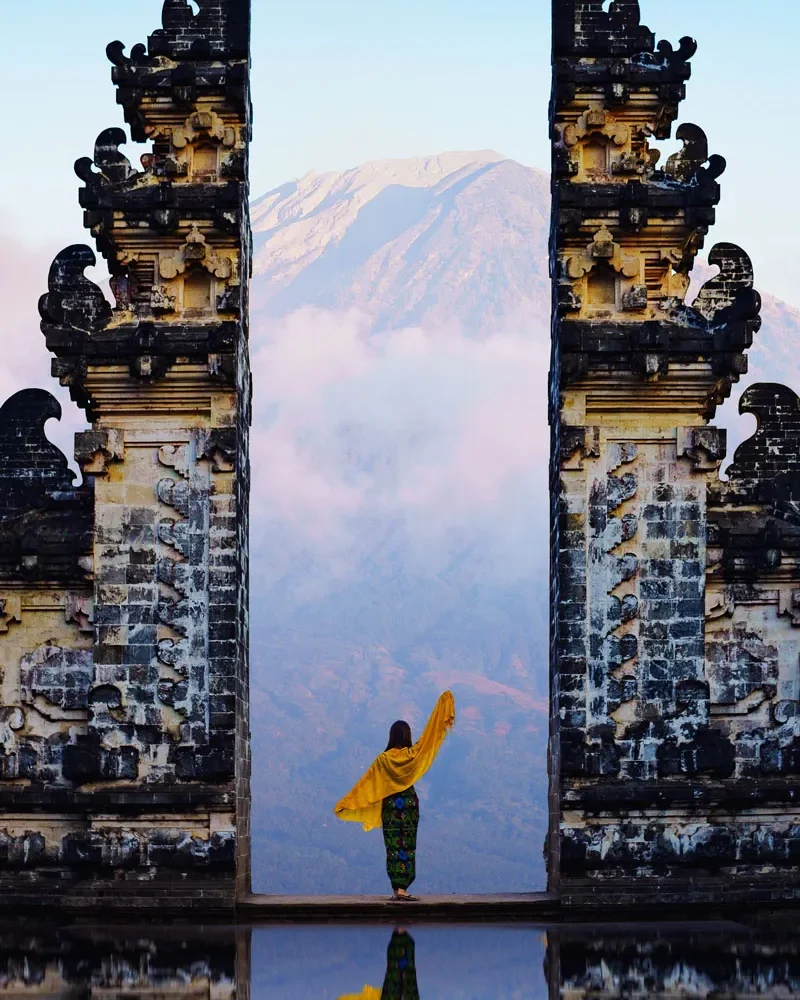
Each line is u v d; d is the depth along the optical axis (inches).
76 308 1254.3
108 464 1220.5
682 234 1243.8
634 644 1204.5
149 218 1237.7
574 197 1234.6
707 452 1216.2
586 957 887.1
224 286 1234.0
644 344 1208.8
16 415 1274.6
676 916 1150.3
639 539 1216.2
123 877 1166.3
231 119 1263.5
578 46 1257.4
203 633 1200.8
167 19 1262.3
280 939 999.6
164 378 1218.0
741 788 1175.6
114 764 1183.6
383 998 732.7
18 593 1240.2
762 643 1232.8
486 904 1149.7
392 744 1194.6
